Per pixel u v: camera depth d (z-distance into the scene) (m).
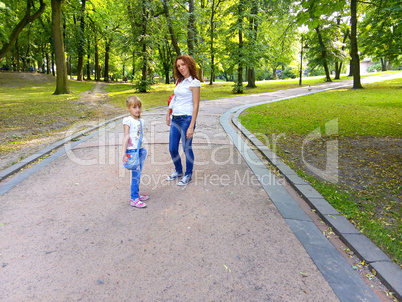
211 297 2.12
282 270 2.42
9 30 26.16
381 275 2.28
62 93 20.72
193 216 3.39
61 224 3.22
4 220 3.33
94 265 2.50
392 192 4.09
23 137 8.04
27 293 2.17
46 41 33.78
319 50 30.36
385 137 7.49
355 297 2.11
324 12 6.88
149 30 22.41
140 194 4.04
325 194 3.94
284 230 3.07
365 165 5.31
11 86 26.86
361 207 3.62
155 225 3.19
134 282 2.29
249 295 2.14
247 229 3.09
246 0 22.06
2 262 2.55
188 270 2.43
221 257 2.60
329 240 2.90
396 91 18.98
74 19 33.50
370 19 17.84
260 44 22.88
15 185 4.44
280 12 10.70
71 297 2.13
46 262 2.55
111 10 32.50
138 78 24.02
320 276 2.34
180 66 3.97
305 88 25.27
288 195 3.98
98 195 4.02
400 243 2.76
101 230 3.09
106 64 42.06
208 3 30.45
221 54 26.95
